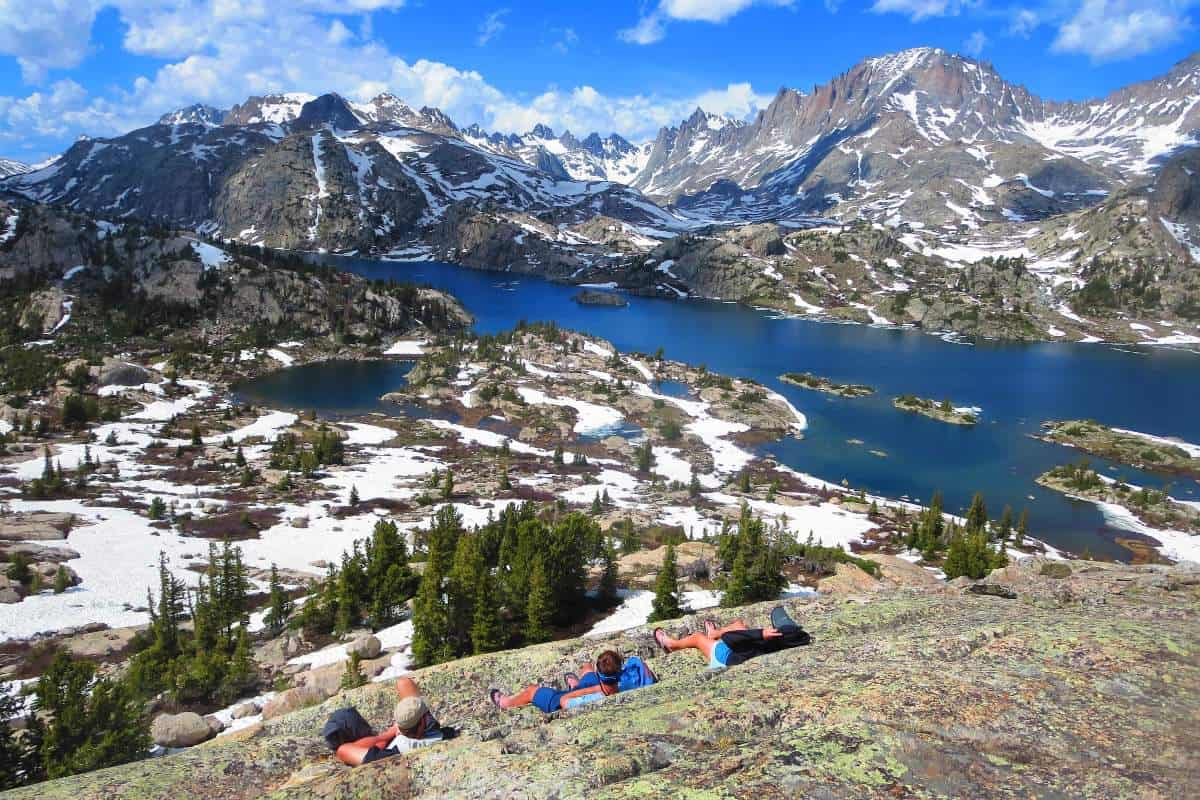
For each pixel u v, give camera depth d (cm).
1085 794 734
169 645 5638
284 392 18988
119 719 3606
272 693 4478
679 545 7831
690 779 806
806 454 15138
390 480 12606
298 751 1419
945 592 2139
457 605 5106
